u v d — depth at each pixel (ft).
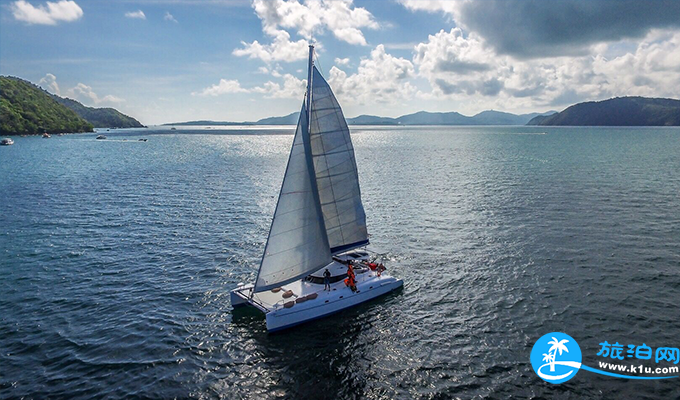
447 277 107.96
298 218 88.63
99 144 598.34
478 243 132.98
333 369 71.51
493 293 98.17
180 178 272.10
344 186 99.50
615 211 168.45
